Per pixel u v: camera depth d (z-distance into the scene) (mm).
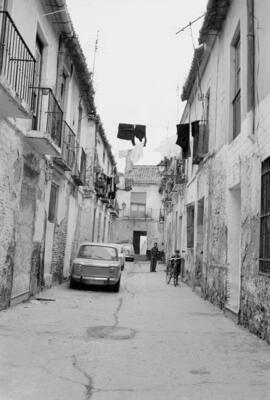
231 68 11078
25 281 11016
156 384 4930
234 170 10086
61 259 15953
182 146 15422
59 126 12922
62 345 6625
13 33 8758
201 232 16141
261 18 8242
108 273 14766
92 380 5008
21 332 7367
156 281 20172
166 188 31656
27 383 4793
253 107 8461
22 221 10586
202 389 4773
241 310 8859
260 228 7641
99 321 8883
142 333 7832
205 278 13492
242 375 5324
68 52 14164
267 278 7207
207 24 12070
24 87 9234
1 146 8578
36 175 11453
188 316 9977
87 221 23188
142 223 46156
